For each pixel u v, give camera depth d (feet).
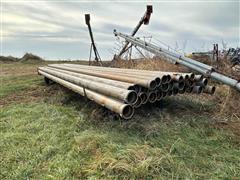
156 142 9.77
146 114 12.45
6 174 8.14
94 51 28.48
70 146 9.82
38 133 11.14
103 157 8.50
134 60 24.82
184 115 12.57
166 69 19.40
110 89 10.40
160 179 7.54
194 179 7.62
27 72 33.12
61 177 7.79
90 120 12.42
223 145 9.82
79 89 13.88
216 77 13.37
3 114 13.97
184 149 9.32
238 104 13.09
